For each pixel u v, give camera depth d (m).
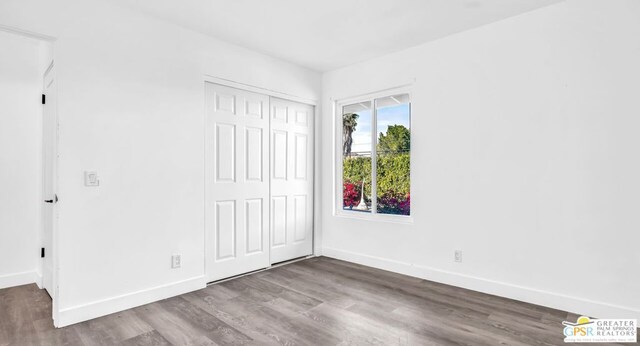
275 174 3.87
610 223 2.41
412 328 2.33
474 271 3.07
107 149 2.55
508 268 2.87
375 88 3.80
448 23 2.96
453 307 2.68
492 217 2.96
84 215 2.45
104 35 2.54
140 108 2.73
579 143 2.53
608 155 2.42
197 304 2.75
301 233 4.20
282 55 3.73
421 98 3.42
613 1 2.39
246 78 3.52
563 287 2.60
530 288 2.76
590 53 2.48
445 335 2.22
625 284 2.36
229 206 3.41
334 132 4.28
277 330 2.30
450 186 3.21
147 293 2.76
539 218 2.71
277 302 2.80
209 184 3.24
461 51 3.13
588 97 2.49
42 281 3.13
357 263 3.98
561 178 2.61
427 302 2.79
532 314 2.54
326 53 3.68
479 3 2.61
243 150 3.54
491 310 2.62
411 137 3.49
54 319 2.37
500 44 2.90
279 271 3.66
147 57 2.78
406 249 3.54
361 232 3.95
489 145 2.97
